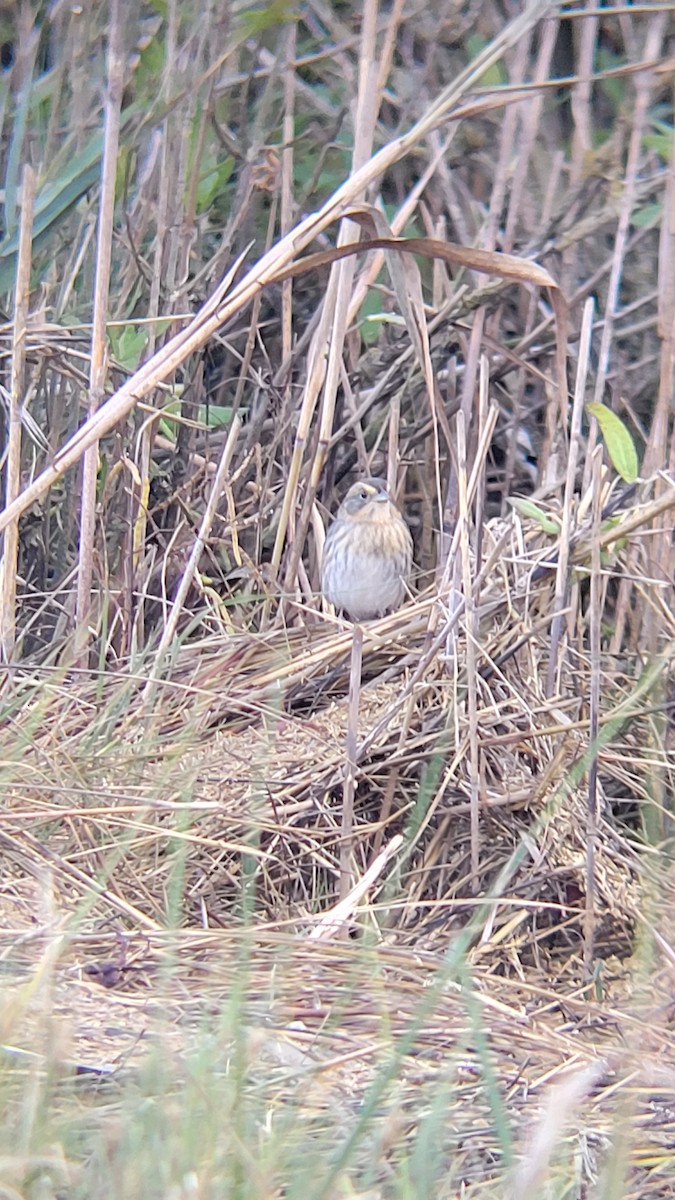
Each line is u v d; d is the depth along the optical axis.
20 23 10.17
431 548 10.52
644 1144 5.03
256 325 9.71
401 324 9.93
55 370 9.63
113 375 9.93
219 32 9.47
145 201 9.77
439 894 7.27
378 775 7.54
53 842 6.96
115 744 7.70
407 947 6.67
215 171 9.96
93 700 8.26
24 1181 4.08
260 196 10.95
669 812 7.34
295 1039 5.45
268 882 7.11
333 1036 5.50
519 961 7.01
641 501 8.91
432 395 8.62
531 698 7.86
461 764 7.48
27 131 9.80
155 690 8.20
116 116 8.41
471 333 9.83
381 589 9.55
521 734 7.36
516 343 10.40
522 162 10.20
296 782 7.49
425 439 10.48
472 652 7.23
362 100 8.98
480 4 10.91
